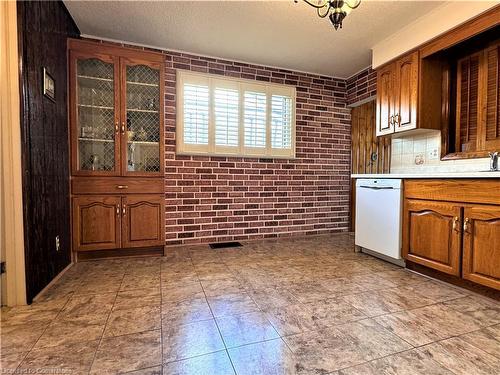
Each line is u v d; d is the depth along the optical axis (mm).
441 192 2059
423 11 2404
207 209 3324
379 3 2287
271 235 3648
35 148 1856
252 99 3482
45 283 1995
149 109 2844
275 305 1729
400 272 2348
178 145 3148
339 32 2752
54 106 2197
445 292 1936
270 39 2895
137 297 1846
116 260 2682
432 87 2604
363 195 2865
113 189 2650
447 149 2633
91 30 2756
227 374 1116
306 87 3775
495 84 2273
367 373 1123
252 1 2266
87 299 1813
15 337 1369
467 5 2143
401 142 3105
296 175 3764
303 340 1353
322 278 2205
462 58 2529
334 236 3832
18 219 1697
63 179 2393
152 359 1207
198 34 2805
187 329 1450
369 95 3600
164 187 2818
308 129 3809
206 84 3258
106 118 2688
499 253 1690
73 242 2562
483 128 2359
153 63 2766
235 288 2000
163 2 2293
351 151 4047
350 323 1515
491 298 1811
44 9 2008
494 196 1711
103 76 2656
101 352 1253
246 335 1396
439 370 1141
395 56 2779
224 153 3352
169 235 3168
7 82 1660
